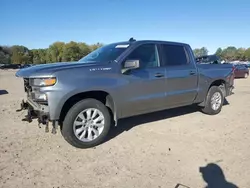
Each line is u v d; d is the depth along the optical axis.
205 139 4.92
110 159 4.03
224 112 7.20
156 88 5.23
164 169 3.70
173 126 5.75
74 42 101.38
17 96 10.94
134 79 4.86
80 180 3.39
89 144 4.43
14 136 5.05
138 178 3.44
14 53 107.00
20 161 3.93
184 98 5.87
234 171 3.63
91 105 4.40
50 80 3.99
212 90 6.61
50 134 5.17
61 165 3.81
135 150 4.38
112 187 3.23
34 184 3.28
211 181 3.36
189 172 3.61
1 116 6.70
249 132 5.35
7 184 3.27
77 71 4.23
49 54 106.94
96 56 5.25
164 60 5.50
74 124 4.29
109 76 4.54
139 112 5.12
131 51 4.98
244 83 18.22
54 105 4.01
